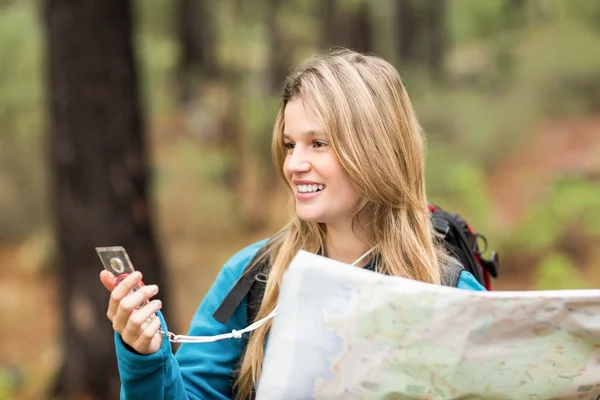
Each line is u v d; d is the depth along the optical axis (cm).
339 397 149
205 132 1259
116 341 163
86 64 550
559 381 151
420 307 146
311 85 176
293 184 181
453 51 1738
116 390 567
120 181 557
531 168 1289
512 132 1398
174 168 1190
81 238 556
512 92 1509
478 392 150
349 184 178
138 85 571
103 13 548
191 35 1347
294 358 148
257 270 192
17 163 1248
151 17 1291
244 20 1359
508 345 148
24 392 674
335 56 185
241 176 1202
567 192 1028
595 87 1489
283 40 1349
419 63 1684
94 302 559
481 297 146
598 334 148
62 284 569
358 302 148
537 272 932
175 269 992
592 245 941
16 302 969
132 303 156
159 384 165
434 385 149
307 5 1414
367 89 178
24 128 1185
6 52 1144
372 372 149
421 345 147
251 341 186
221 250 1067
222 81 1308
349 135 173
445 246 204
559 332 148
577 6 1680
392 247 184
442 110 1425
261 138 1213
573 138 1357
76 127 551
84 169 553
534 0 1753
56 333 855
